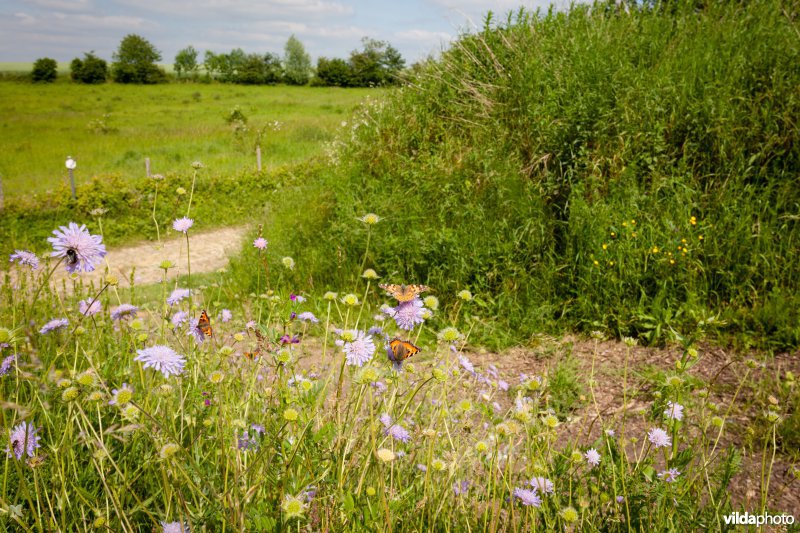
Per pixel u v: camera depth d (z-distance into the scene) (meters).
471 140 7.70
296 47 86.50
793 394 3.62
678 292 5.17
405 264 6.32
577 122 6.43
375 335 2.22
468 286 5.88
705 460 2.17
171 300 2.40
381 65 82.25
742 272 5.09
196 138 28.06
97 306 2.51
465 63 8.79
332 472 1.66
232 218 13.10
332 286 6.40
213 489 1.51
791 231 5.16
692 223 5.44
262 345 2.14
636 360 4.67
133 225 11.96
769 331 4.62
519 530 1.81
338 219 7.22
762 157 5.70
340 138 10.22
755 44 6.64
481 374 3.00
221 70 88.25
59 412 1.93
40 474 1.67
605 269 5.45
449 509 1.82
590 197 6.06
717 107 5.98
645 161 5.98
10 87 67.62
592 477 2.07
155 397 2.10
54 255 1.67
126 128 32.72
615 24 8.20
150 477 1.72
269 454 1.61
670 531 1.81
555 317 5.61
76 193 12.55
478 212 6.30
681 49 7.07
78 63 79.06
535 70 7.50
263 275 6.75
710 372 4.26
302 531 1.53
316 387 1.77
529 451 1.93
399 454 1.87
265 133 26.14
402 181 7.45
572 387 4.17
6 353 2.10
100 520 1.44
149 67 83.25
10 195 14.11
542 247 6.00
